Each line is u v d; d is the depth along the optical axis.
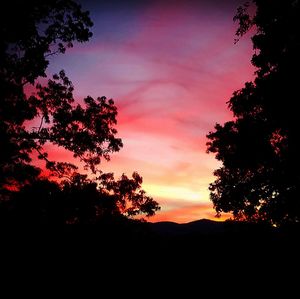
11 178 15.66
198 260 18.66
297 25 15.70
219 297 14.90
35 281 14.54
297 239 18.91
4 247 15.30
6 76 14.38
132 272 17.28
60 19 14.63
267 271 16.86
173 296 15.32
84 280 15.51
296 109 16.73
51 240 16.23
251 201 20.75
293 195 18.67
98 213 18.94
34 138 15.91
